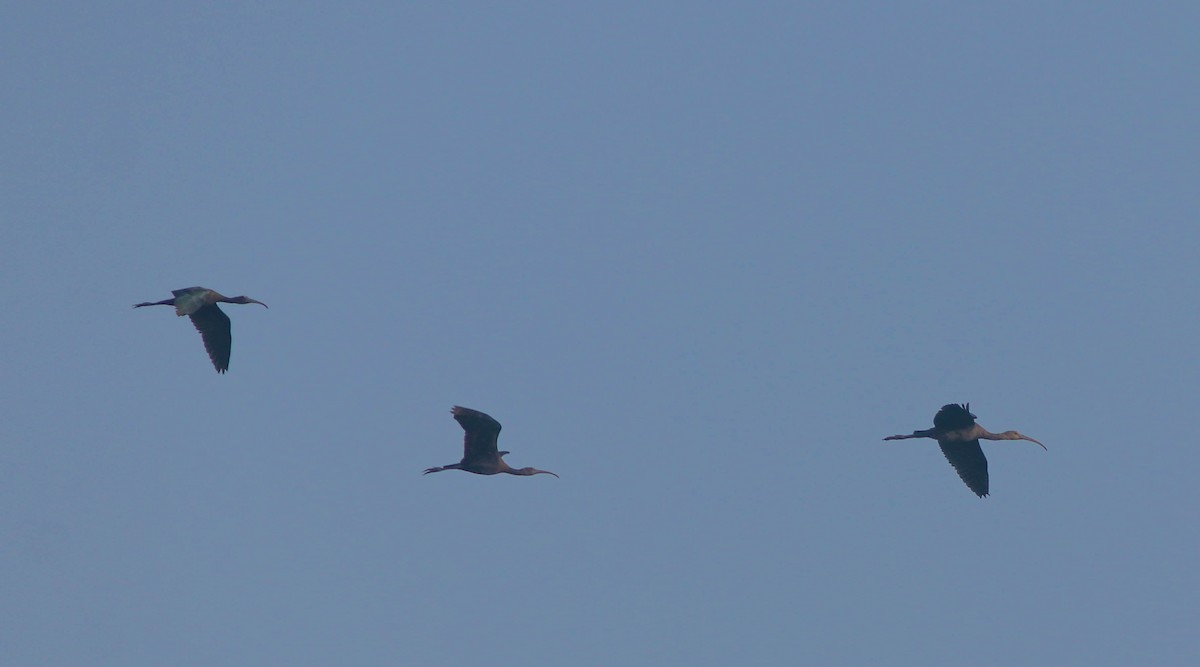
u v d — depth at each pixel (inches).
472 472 1496.1
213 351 1407.5
